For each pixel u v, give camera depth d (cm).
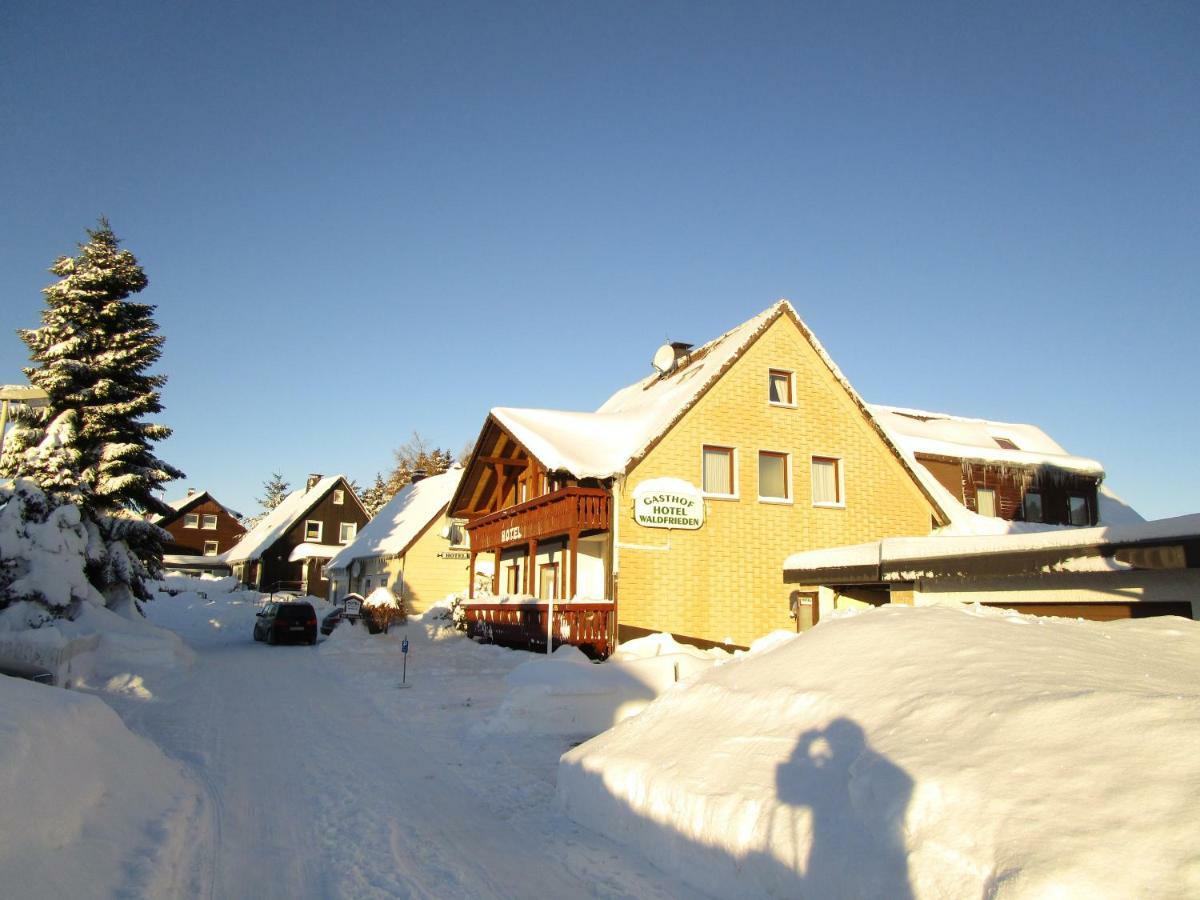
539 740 1073
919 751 479
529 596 2462
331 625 3447
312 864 616
